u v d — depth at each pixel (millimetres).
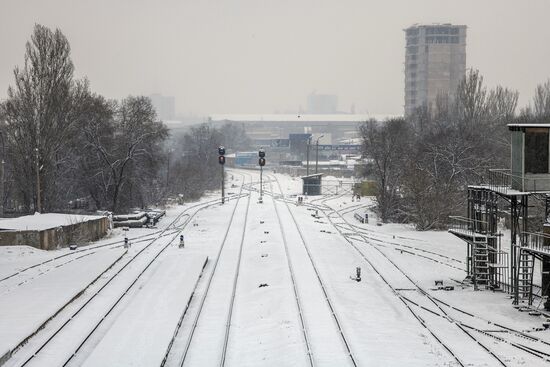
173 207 120812
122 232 86188
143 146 108938
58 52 95250
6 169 104750
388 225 98312
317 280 52781
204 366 31562
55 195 99500
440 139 120750
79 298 45688
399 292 50125
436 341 35719
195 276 53906
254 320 40750
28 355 32406
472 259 53500
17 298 44875
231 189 166500
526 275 47969
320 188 148000
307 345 33750
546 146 46312
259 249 69812
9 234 68625
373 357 32312
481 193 54219
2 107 107938
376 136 128625
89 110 103188
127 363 31328
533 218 69875
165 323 38844
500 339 36594
